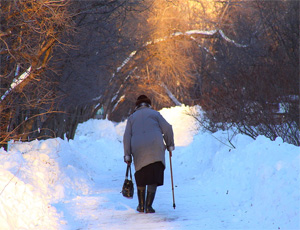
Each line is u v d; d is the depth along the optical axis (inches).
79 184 1184.8
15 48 1167.0
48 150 1328.7
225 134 1599.4
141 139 834.8
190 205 885.2
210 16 3816.4
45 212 756.6
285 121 1381.6
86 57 1663.4
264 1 2460.6
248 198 833.5
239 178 982.4
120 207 903.1
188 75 3907.5
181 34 3533.5
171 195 1032.2
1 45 1131.9
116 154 2144.4
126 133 856.9
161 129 862.5
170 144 864.3
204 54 3865.7
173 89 4382.4
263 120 1407.5
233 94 1544.0
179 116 2901.1
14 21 1119.0
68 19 1173.1
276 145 963.3
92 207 910.4
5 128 1186.0
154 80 4195.4
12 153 1030.4
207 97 1736.0
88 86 1798.7
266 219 701.9
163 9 3253.0
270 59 2028.8
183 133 2763.3
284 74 1513.3
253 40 2947.8
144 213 832.9
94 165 1820.9
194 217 772.0
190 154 1728.6
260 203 760.3
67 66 1566.2
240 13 3440.0
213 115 1712.6
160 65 3873.0
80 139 2418.8
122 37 1907.0
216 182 1072.8
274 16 2160.4
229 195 938.1
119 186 1291.8
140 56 3353.8
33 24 1101.1
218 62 3304.6
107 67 2042.3
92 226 735.1
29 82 1213.7
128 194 851.4
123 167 1871.3
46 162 1193.4
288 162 794.8
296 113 1353.3
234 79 1642.5
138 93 4239.7
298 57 1685.5
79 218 798.5
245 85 1521.9
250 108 1475.1
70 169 1241.4
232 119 1558.8
